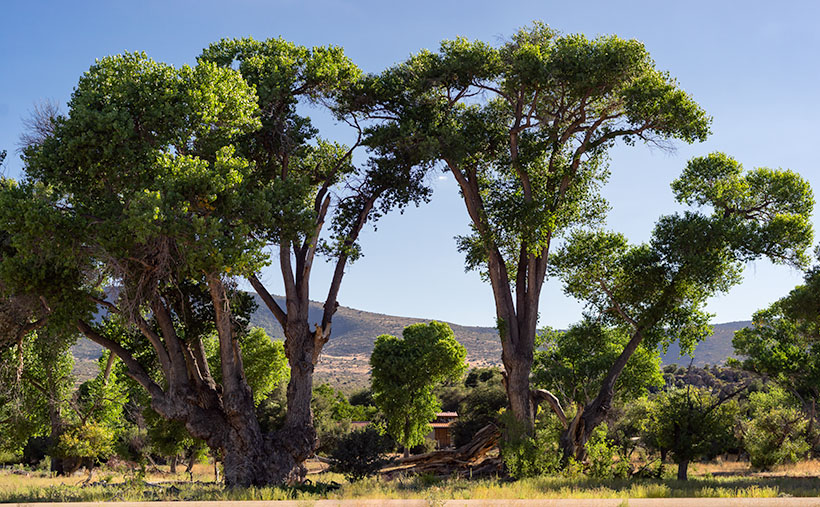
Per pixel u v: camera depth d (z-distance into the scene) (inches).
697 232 1218.0
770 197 1279.5
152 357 1299.2
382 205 1214.3
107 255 858.8
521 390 1227.9
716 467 1619.1
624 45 1163.3
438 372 2236.7
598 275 1331.2
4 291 919.7
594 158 1311.5
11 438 1483.8
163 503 636.1
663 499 587.5
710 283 1216.8
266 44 1167.0
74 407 1454.2
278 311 1077.8
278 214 927.0
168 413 973.2
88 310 941.8
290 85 1122.7
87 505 623.2
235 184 894.4
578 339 1419.8
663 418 1111.0
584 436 1179.9
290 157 1162.6
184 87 938.1
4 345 1027.3
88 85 943.7
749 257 1216.2
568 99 1252.5
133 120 932.6
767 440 1557.6
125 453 1585.9
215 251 831.7
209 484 1047.6
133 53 953.5
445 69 1219.2
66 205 927.7
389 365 2217.0
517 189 1284.4
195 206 868.6
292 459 1003.9
